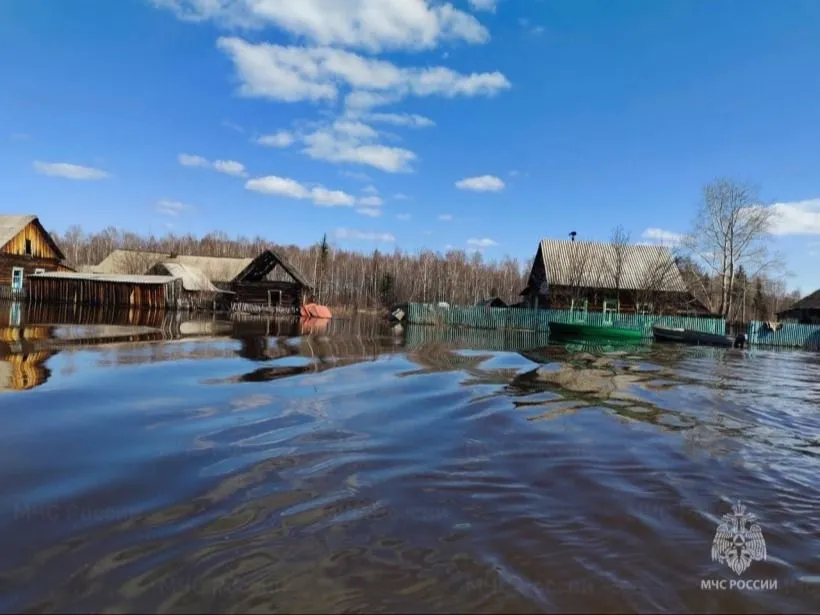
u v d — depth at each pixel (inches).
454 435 270.4
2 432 243.0
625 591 131.8
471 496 189.6
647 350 903.1
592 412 343.3
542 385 442.9
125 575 129.3
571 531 164.6
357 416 301.7
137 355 505.0
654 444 271.9
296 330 1011.3
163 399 321.7
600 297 1539.1
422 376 462.3
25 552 138.8
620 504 188.5
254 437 251.0
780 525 177.9
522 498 189.9
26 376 372.5
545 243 1674.5
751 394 460.4
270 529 156.6
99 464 206.8
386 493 188.7
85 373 395.2
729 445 279.7
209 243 3831.2
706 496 201.2
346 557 141.9
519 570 139.4
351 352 642.8
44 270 1654.8
